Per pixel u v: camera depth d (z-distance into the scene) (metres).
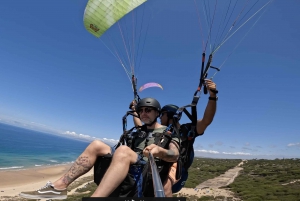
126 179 2.92
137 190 2.91
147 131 3.98
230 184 50.44
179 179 3.70
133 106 5.36
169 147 3.50
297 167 70.19
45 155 143.25
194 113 3.99
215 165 94.88
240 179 58.72
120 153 2.86
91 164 3.17
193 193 42.91
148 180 3.09
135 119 5.08
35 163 99.12
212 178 60.97
